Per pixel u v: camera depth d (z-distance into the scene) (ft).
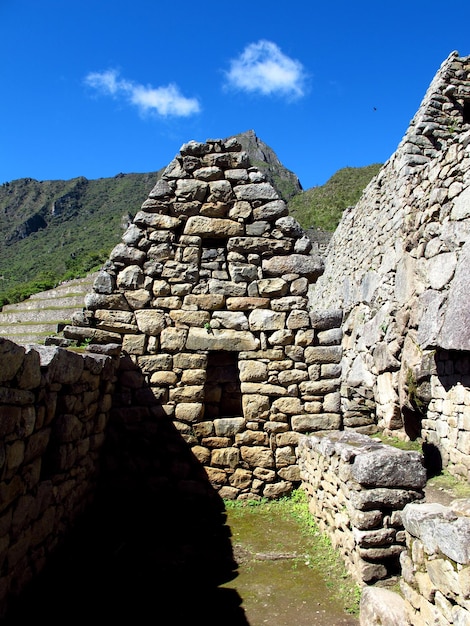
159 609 12.01
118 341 20.53
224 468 20.04
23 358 10.83
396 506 12.28
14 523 11.13
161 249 21.08
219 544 15.98
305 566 14.14
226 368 21.15
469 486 19.45
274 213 21.31
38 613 11.57
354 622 11.29
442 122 30.07
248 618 11.61
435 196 24.85
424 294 24.44
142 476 19.74
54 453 14.05
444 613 8.36
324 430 20.26
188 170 21.63
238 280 21.03
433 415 23.12
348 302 40.01
